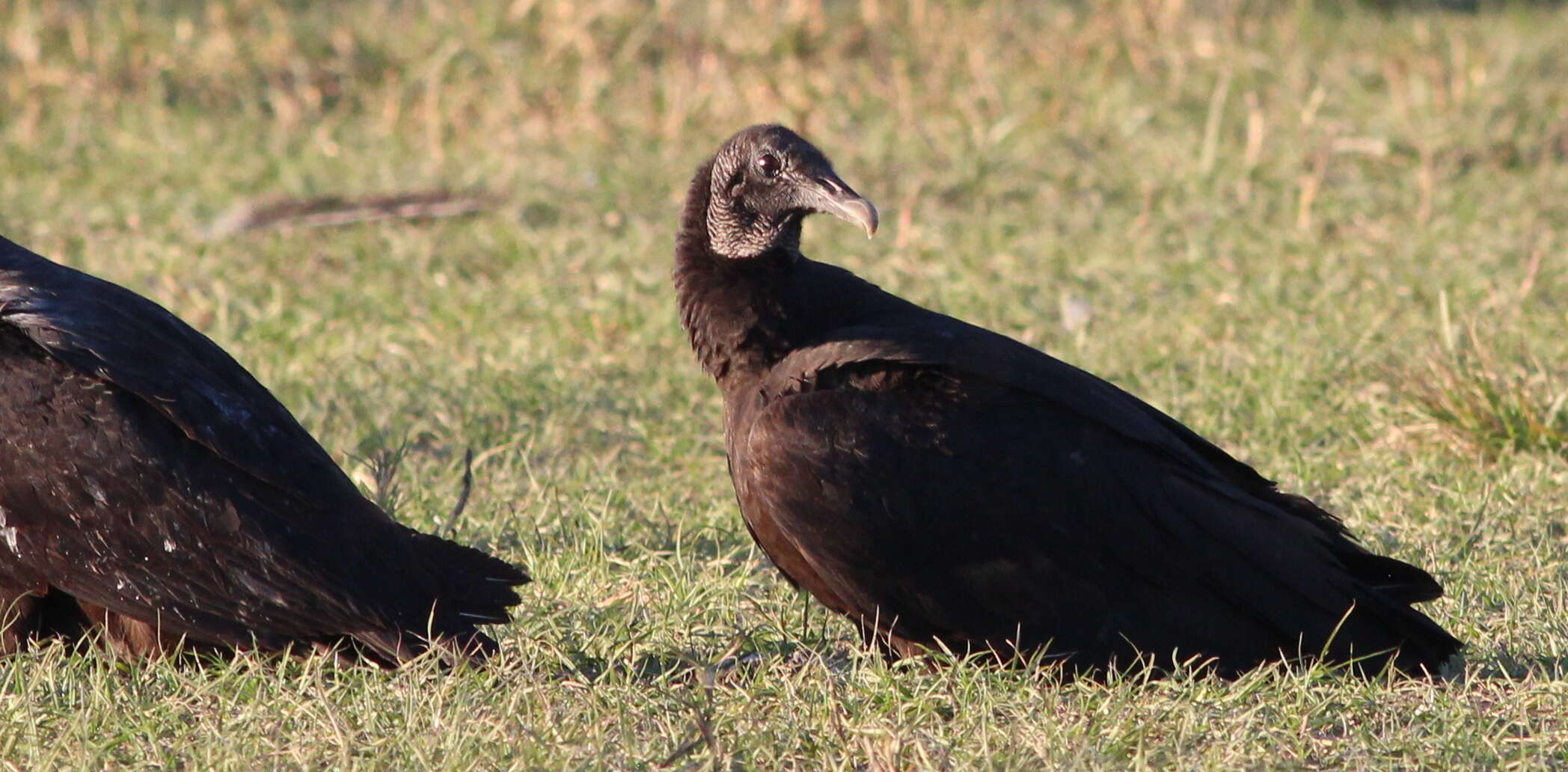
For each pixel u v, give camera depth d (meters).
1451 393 10.88
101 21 21.39
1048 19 21.70
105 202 17.41
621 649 7.64
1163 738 6.57
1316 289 14.04
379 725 6.63
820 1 21.91
